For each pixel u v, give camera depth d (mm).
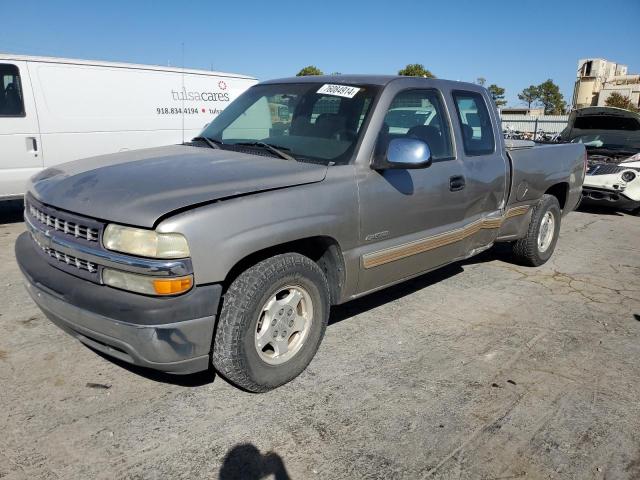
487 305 4766
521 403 3197
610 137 10469
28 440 2650
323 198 3174
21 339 3680
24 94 7578
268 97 4211
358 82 3881
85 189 2922
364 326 4180
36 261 3059
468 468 2615
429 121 4129
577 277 5730
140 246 2545
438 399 3193
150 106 9023
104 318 2602
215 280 2674
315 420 2926
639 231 8328
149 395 3082
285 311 3115
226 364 2877
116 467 2500
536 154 5426
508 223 5293
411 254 3908
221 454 2625
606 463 2705
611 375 3596
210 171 3084
